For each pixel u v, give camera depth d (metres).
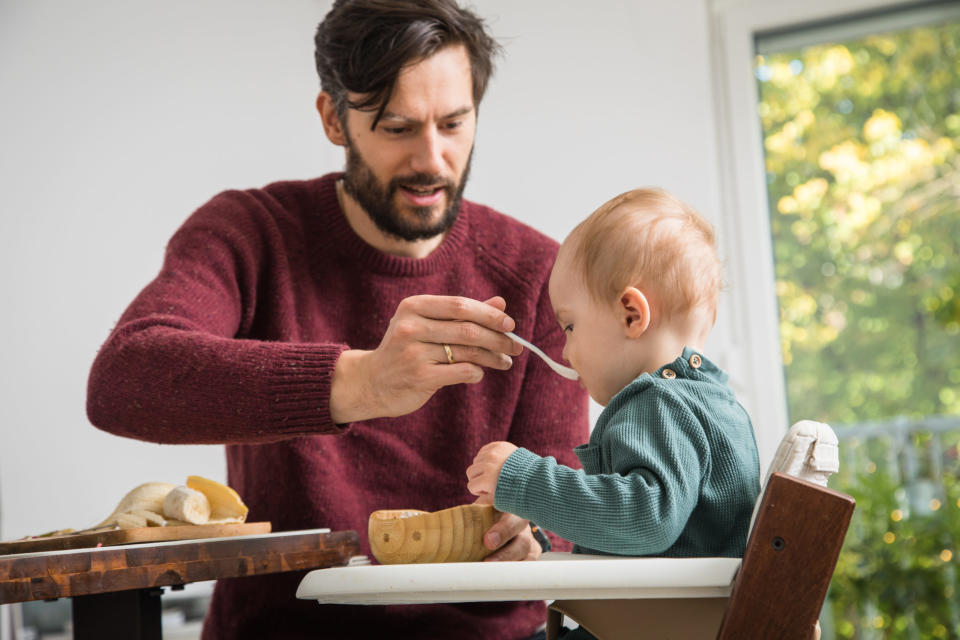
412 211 1.26
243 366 0.95
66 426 2.64
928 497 2.87
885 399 2.89
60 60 2.74
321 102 1.34
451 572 0.72
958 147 2.75
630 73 2.67
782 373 2.58
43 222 2.71
